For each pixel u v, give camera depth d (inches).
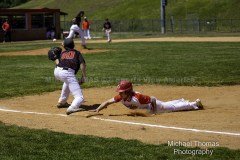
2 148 483.5
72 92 684.7
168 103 664.4
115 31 4190.5
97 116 642.2
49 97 838.5
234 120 599.8
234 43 2204.7
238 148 464.4
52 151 470.3
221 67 1224.8
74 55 692.1
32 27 3277.6
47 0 6491.1
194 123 581.9
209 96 807.7
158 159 436.5
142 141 498.0
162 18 3649.1
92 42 2576.3
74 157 448.5
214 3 4367.6
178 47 2020.2
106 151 463.5
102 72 1178.0
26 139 517.3
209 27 3796.8
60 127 578.2
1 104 770.2
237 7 4190.5
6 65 1448.1
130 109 677.3
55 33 3361.2
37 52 1926.7
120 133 537.0
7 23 3080.7
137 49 1947.6
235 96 799.1
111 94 855.1
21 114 669.9
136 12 4803.2
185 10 4414.4
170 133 527.5
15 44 2709.2
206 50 1812.3
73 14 5492.1
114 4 5369.1
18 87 959.0
